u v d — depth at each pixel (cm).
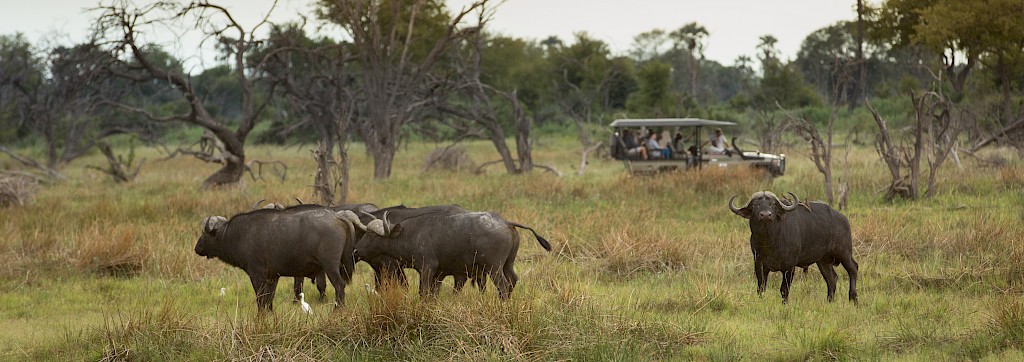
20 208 2386
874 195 2128
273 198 2348
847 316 1037
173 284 1414
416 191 2694
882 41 5116
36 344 1010
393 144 3472
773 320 1044
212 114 7225
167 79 3194
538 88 8081
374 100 3519
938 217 1762
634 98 7012
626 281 1363
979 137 3167
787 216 1098
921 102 2088
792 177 2705
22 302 1287
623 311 1017
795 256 1100
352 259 1114
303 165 4197
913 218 1791
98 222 2033
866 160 3091
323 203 2088
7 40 5491
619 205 2195
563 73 8206
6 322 1158
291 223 1088
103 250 1545
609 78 7919
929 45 4094
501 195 2439
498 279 1075
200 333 948
